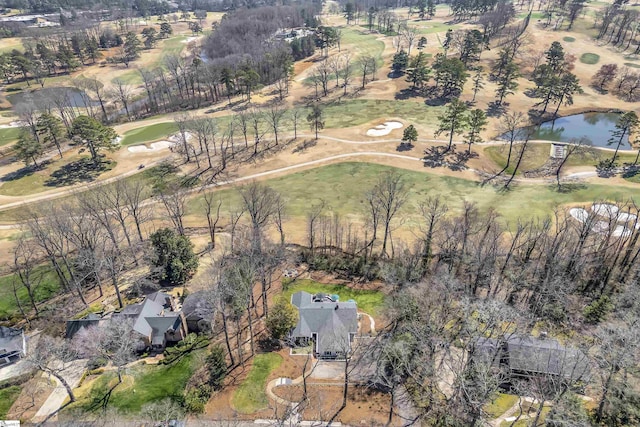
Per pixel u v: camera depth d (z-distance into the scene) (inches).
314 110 5319.9
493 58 7214.6
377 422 1993.1
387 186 3604.8
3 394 2181.3
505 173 4488.2
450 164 4626.0
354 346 2411.4
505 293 2664.9
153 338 2436.0
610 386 1888.5
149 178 4498.0
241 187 4138.8
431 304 2452.0
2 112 6343.5
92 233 3088.1
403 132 5315.0
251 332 2423.7
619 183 4143.7
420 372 2185.0
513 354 2116.1
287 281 2950.3
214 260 3043.8
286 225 3580.2
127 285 2938.0
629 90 6161.4
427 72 6348.4
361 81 6939.0
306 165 4670.3
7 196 4195.4
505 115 5703.7
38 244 3002.0
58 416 2060.8
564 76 5738.2
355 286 2901.1
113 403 2118.6
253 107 6264.8
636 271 2743.6
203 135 4926.2
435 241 3211.1
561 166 4480.8
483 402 1820.9
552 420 1713.8
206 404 2111.2
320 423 1994.3
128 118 6299.2
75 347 2333.9
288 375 2257.6
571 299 2566.4
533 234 3235.7
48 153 5078.7
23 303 2800.2
